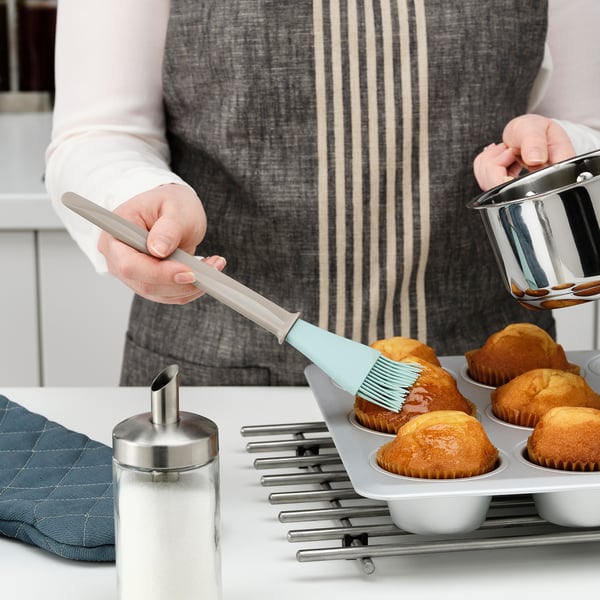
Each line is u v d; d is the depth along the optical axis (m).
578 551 0.78
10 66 2.87
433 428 0.80
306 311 1.27
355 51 1.22
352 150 1.23
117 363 1.94
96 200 1.05
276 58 1.21
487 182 1.09
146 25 1.26
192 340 1.28
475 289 1.30
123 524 0.65
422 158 1.24
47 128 2.66
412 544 0.74
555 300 0.85
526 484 0.75
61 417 1.07
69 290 1.90
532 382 0.92
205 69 1.23
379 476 0.78
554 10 1.37
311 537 0.76
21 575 0.75
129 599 0.65
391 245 1.25
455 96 1.24
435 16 1.23
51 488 0.85
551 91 1.40
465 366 1.09
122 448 0.64
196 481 0.64
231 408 1.10
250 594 0.72
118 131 1.24
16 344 1.91
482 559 0.77
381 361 0.88
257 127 1.23
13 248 1.86
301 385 1.26
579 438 0.81
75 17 1.25
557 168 0.91
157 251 0.83
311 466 0.90
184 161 1.31
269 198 1.24
